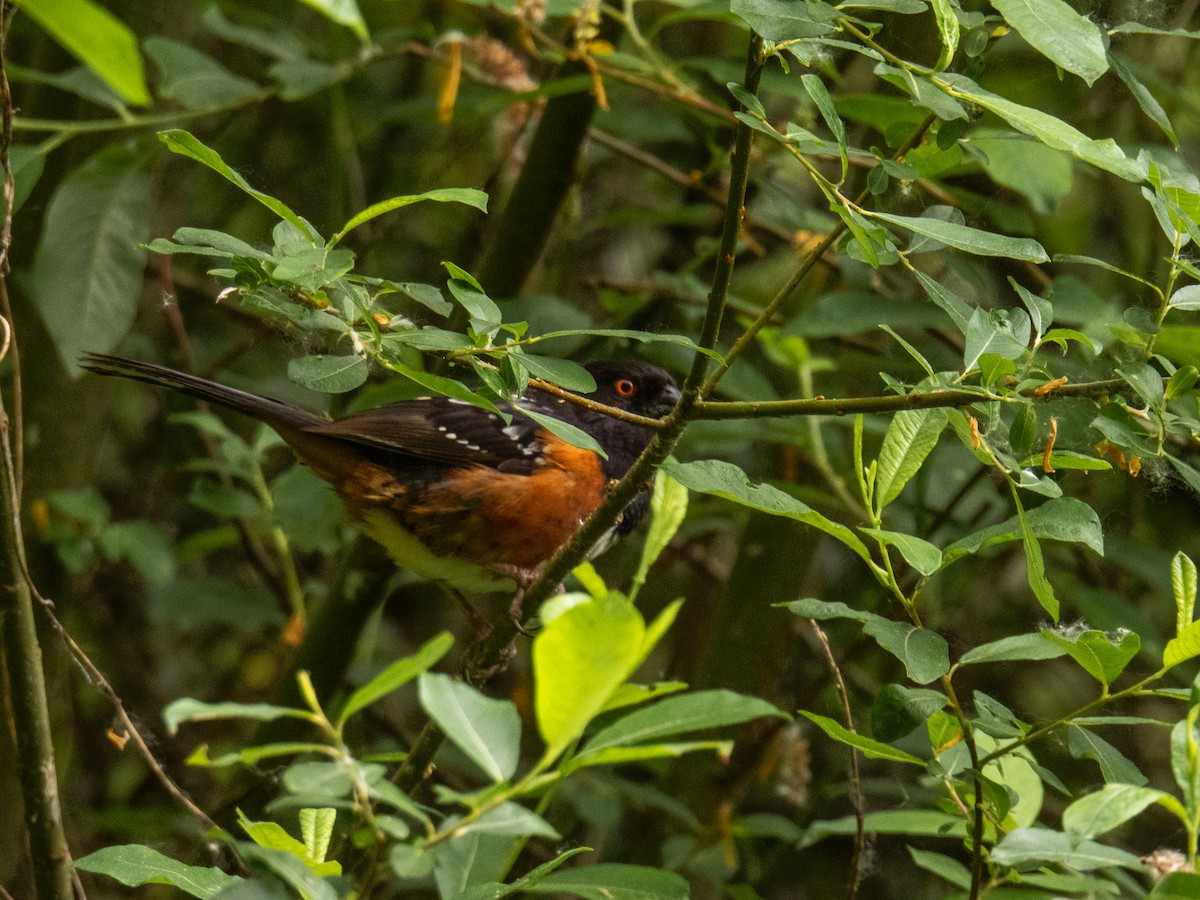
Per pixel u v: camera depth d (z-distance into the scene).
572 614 2.56
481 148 10.16
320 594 8.91
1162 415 3.58
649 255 11.41
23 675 3.82
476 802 2.78
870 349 8.36
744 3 3.49
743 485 3.84
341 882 3.48
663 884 3.24
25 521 7.95
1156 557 8.05
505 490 6.59
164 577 8.11
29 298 7.74
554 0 6.82
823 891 9.72
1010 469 3.65
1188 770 2.92
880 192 3.96
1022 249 3.48
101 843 9.20
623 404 7.38
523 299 7.27
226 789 8.07
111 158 6.73
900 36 6.29
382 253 10.29
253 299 3.78
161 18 8.28
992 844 4.20
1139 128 8.51
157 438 10.44
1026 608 9.51
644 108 10.88
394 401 7.19
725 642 8.27
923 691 3.93
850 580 9.86
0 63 4.10
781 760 8.02
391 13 10.76
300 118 11.23
